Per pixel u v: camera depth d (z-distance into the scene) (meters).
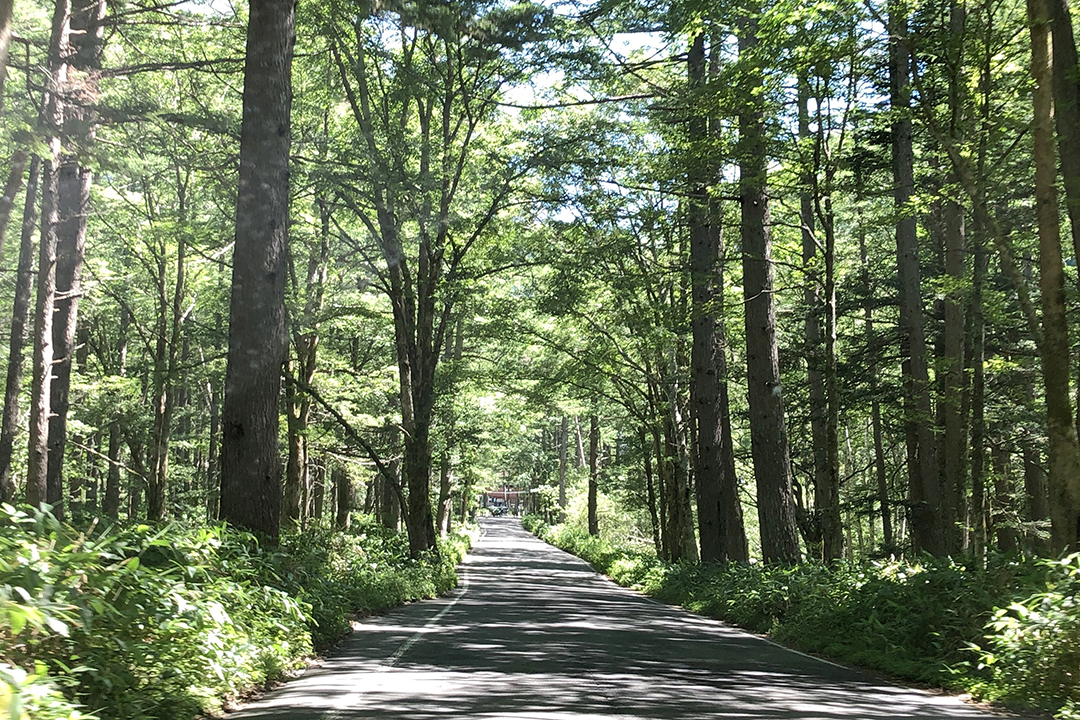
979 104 14.09
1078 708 7.63
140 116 16.69
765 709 7.44
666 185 22.23
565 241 25.86
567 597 23.89
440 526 49.62
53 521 6.60
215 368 29.00
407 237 23.09
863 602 13.11
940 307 25.36
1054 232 11.18
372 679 8.65
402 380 27.53
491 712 6.76
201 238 24.22
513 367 33.06
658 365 30.59
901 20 13.87
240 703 7.46
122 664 6.27
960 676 9.73
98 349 35.75
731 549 24.98
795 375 30.31
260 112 12.62
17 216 26.73
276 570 11.36
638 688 8.38
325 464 36.31
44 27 20.66
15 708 4.14
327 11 20.61
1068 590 9.12
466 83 22.89
